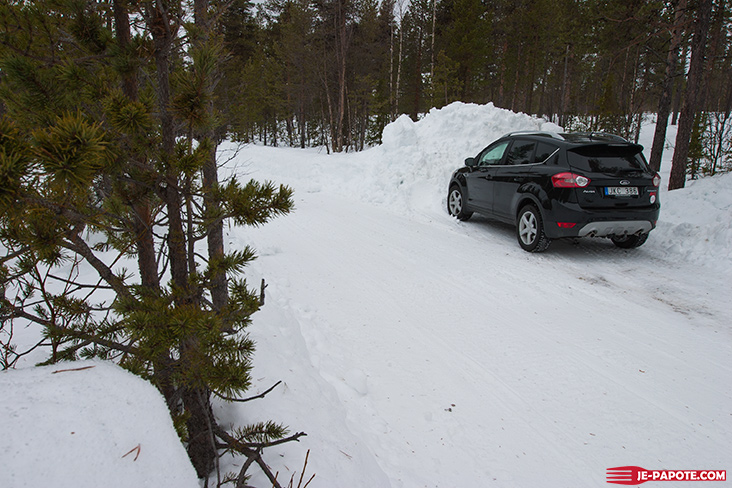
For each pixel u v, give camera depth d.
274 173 14.09
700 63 8.98
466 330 4.09
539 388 3.21
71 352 1.68
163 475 1.25
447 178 10.04
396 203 9.78
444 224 8.25
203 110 1.65
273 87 32.56
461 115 11.41
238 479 1.67
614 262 6.05
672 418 2.88
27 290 1.70
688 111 9.14
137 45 1.92
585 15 12.26
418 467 2.46
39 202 1.23
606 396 3.12
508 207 6.98
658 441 2.69
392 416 2.90
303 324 4.08
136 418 1.33
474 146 10.67
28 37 1.95
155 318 1.55
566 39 25.28
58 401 1.24
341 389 3.11
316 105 34.72
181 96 1.59
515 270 5.73
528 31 28.36
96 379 1.39
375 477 2.21
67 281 1.70
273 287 4.90
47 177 1.14
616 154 6.05
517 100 33.69
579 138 6.36
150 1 1.73
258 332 3.33
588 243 6.98
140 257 1.93
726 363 3.53
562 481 2.39
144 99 1.83
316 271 5.58
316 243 6.89
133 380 1.48
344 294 4.89
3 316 1.59
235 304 1.93
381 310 4.50
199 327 1.55
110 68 1.93
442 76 23.78
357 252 6.45
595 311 4.52
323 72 28.02
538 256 6.33
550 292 5.01
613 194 5.82
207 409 1.90
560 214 5.95
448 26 27.34
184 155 1.67
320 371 3.31
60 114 1.69
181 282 1.86
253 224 1.79
